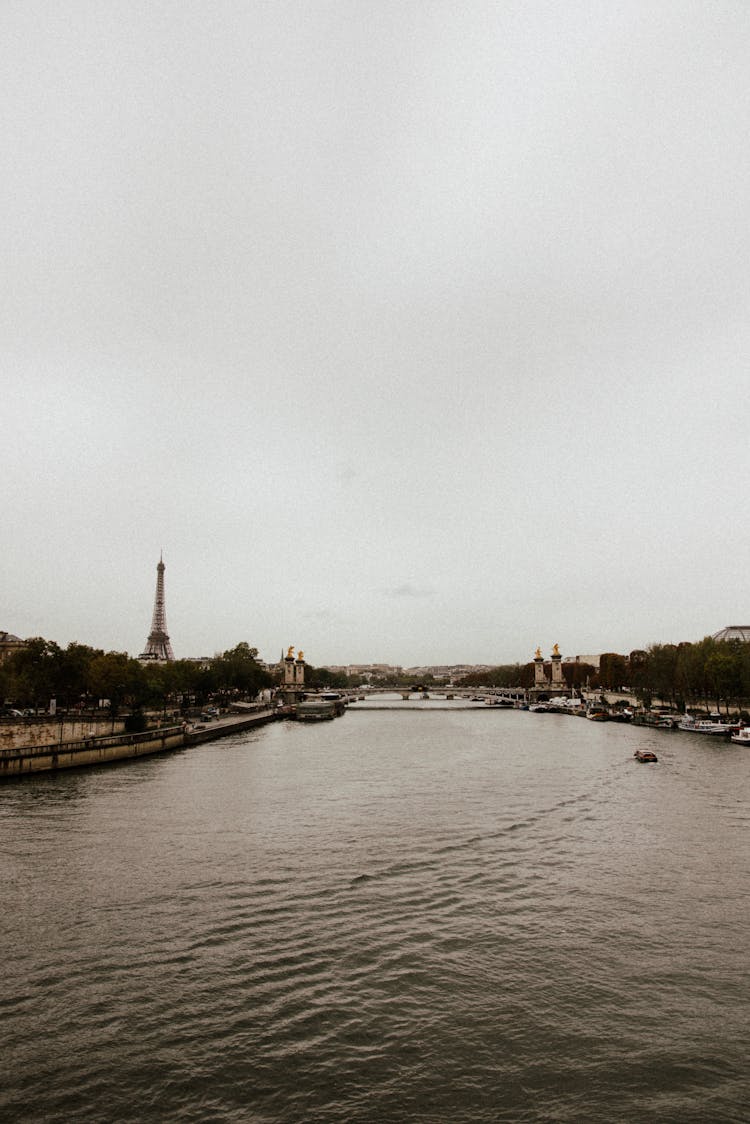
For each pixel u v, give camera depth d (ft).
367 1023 95.35
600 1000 101.86
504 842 184.14
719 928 127.54
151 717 471.21
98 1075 84.17
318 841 184.34
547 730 542.16
